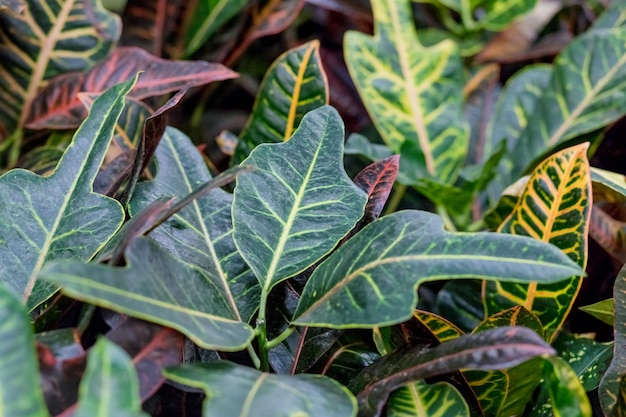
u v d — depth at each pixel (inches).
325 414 19.0
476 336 20.6
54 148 30.5
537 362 23.0
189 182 25.7
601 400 23.5
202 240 24.1
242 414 18.0
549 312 25.9
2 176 23.5
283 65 29.7
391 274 20.8
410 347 22.7
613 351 24.4
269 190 23.4
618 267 29.7
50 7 32.0
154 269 20.0
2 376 17.3
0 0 28.7
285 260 22.8
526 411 25.4
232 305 22.6
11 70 32.0
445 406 21.0
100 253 22.5
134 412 17.0
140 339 19.9
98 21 32.7
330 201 23.5
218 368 19.8
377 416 20.2
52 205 23.5
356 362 24.1
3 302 17.9
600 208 31.7
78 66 32.6
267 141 29.6
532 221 25.7
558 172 25.2
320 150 24.0
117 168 26.0
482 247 20.6
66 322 23.0
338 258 22.4
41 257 22.9
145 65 31.2
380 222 22.6
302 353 23.3
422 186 31.8
